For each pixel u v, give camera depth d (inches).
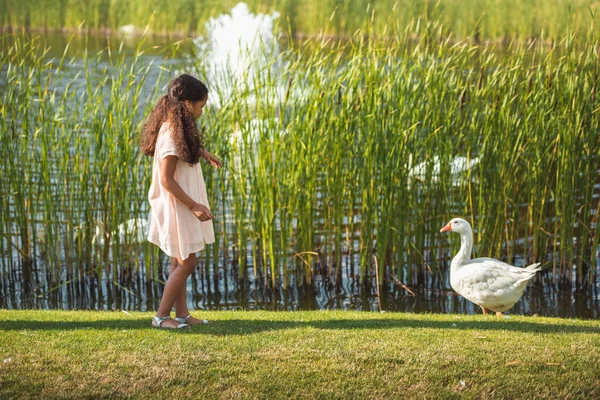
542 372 186.1
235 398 169.3
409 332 217.5
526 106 372.5
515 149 367.2
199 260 397.1
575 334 221.5
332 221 386.6
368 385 176.9
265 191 369.7
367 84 362.9
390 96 362.6
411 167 369.4
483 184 374.9
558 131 370.3
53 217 379.6
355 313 265.7
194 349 195.5
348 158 371.9
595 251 376.5
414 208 375.6
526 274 287.7
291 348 197.9
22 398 165.6
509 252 394.6
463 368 186.7
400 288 382.3
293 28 1056.8
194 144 194.7
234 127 374.6
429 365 187.9
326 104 365.1
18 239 401.4
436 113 367.9
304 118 368.5
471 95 372.5
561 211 380.8
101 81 386.0
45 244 378.3
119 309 355.9
